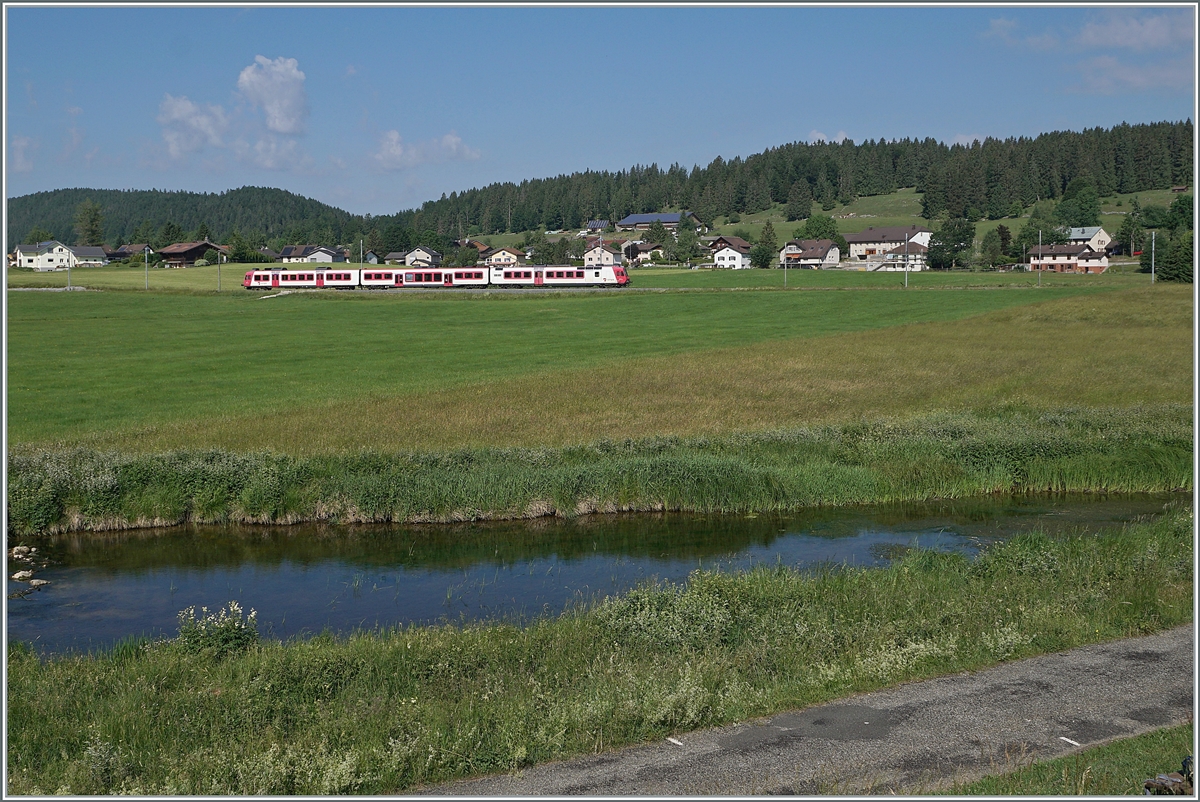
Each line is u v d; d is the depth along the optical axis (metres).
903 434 32.06
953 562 19.92
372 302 97.12
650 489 26.91
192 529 25.14
